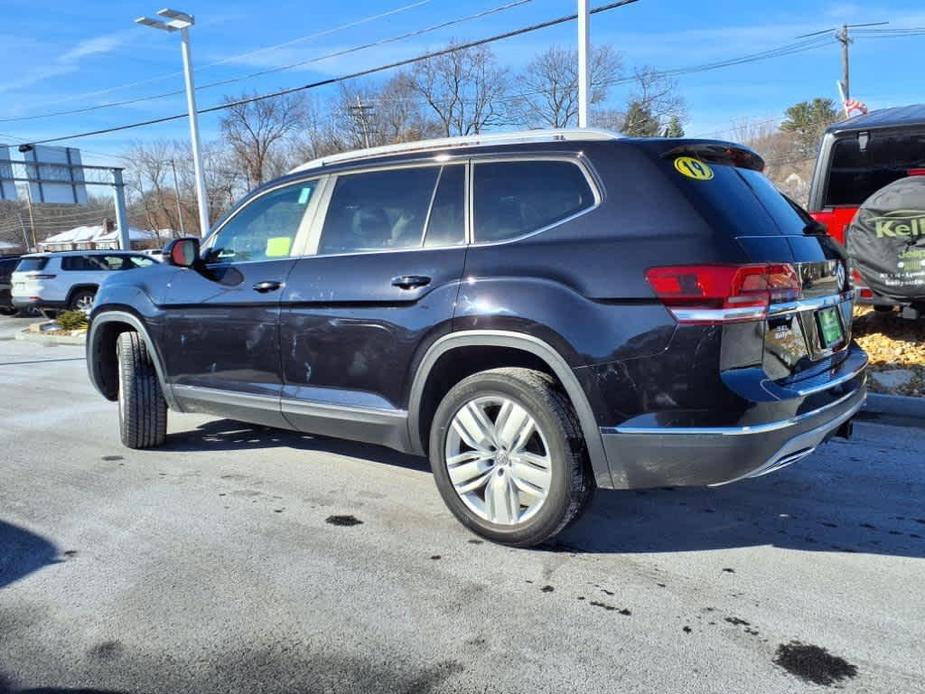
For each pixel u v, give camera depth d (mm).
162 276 4875
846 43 34500
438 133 46844
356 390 3838
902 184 6148
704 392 2865
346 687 2436
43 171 32844
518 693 2391
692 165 3219
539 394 3201
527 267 3234
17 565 3377
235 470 4762
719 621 2805
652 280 2928
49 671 2545
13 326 17516
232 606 2965
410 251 3646
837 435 3672
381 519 3873
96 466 4918
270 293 4137
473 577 3193
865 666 2504
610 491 4277
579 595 3023
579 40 12234
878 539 3551
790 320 3105
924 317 6742
